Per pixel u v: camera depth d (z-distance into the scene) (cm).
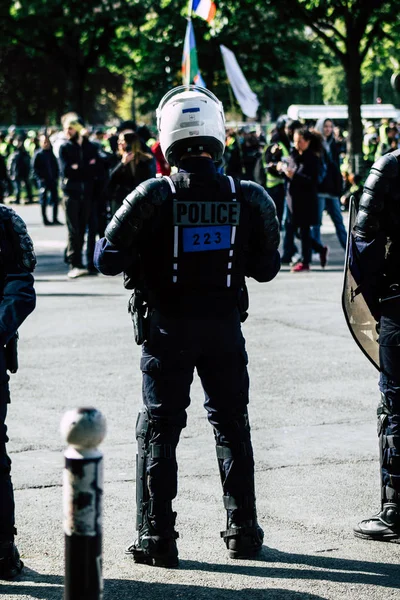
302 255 1852
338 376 1038
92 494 350
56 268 1994
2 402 545
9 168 4288
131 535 620
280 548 595
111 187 1695
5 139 4369
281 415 890
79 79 4288
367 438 823
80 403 936
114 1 4053
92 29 4081
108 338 1245
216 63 4572
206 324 551
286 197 1842
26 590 534
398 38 3459
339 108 4800
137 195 539
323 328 1293
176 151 555
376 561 574
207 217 545
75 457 350
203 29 4353
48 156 3045
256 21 4338
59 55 4250
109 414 895
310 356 1130
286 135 2030
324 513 654
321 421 872
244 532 575
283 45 4572
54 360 1121
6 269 545
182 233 543
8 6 4072
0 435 546
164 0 4209
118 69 4659
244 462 574
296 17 3297
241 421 573
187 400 563
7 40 4231
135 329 555
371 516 648
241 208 553
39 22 4066
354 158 3272
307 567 564
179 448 796
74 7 4025
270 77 4731
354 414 895
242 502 576
